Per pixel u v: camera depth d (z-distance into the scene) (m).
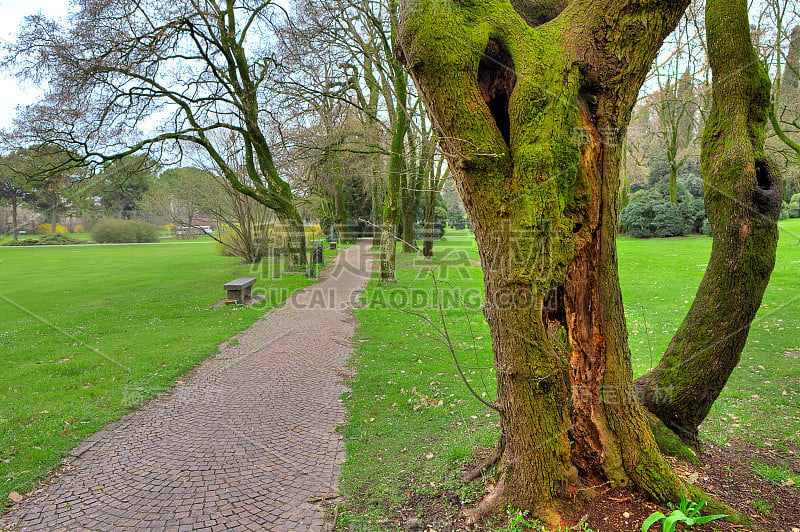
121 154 12.59
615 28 2.13
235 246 22.88
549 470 2.38
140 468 3.53
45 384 5.41
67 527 2.80
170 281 14.82
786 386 4.62
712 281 2.91
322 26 12.28
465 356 6.41
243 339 7.79
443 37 2.07
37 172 8.52
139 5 12.52
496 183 2.24
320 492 3.15
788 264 12.39
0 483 3.28
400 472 3.31
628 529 2.23
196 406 4.84
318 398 5.05
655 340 6.66
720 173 2.77
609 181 2.31
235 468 3.52
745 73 2.66
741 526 2.24
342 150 14.42
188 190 20.45
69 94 11.19
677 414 3.03
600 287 2.41
